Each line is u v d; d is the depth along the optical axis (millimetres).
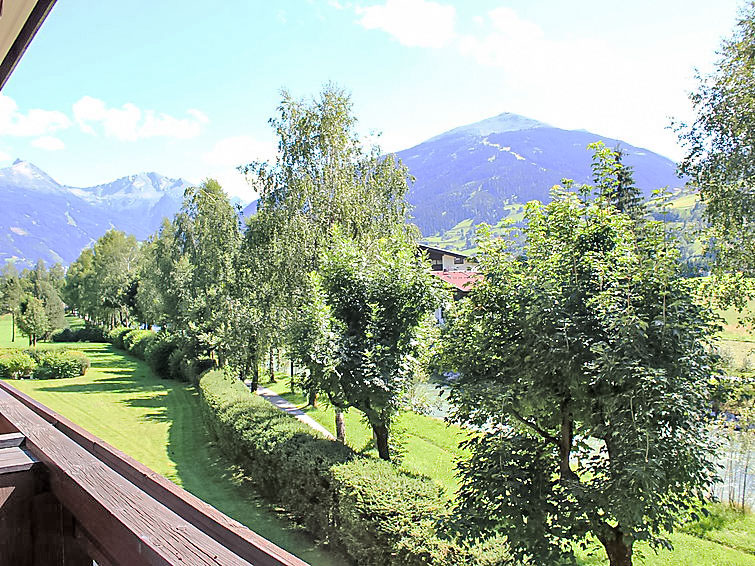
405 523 5297
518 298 4883
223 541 837
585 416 4746
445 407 15078
